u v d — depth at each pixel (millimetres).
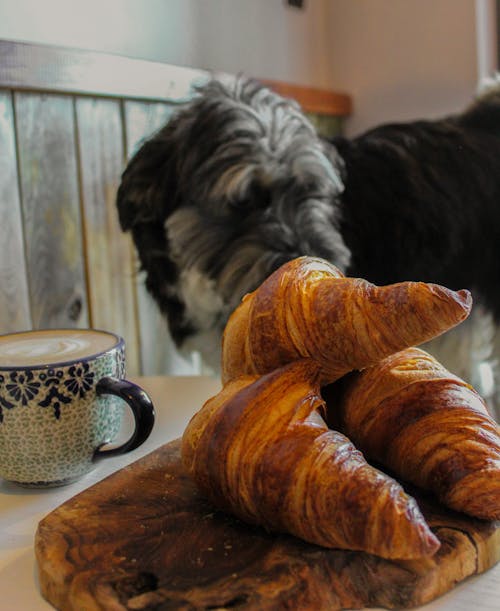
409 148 2031
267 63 2387
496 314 2148
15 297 1556
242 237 1584
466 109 2252
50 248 1626
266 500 584
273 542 608
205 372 2080
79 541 619
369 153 2010
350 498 545
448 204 1983
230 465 602
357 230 1863
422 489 677
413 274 1950
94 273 1747
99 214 1739
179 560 586
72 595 552
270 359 664
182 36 2025
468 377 2209
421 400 665
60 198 1632
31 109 1540
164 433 976
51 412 748
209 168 1610
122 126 1773
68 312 1688
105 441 805
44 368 734
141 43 1889
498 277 2117
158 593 538
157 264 1753
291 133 1716
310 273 691
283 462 575
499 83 2180
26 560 661
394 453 667
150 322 1932
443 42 2426
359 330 619
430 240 1956
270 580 552
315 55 2641
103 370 779
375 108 2641
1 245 1514
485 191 2059
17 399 739
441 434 640
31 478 780
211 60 2146
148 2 1899
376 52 2596
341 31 2674
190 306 1734
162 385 1221
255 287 1498
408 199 1935
